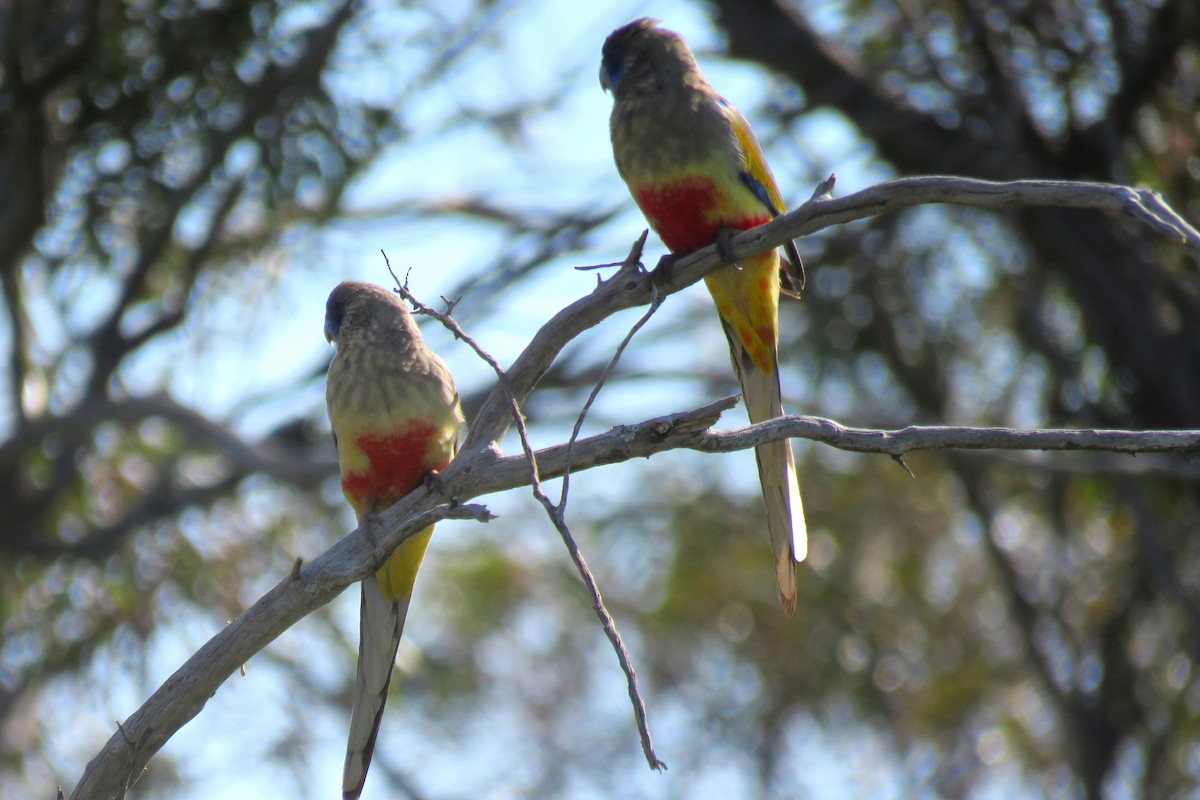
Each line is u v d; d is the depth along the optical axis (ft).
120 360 48.44
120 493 51.42
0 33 41.32
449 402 26.45
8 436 48.44
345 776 24.02
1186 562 46.32
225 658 21.54
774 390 27.84
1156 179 44.04
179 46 42.91
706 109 27.53
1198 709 44.57
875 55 48.70
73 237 44.65
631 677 17.90
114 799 21.45
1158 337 44.65
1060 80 43.68
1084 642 47.60
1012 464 45.78
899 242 48.57
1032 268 47.21
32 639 49.19
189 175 44.45
